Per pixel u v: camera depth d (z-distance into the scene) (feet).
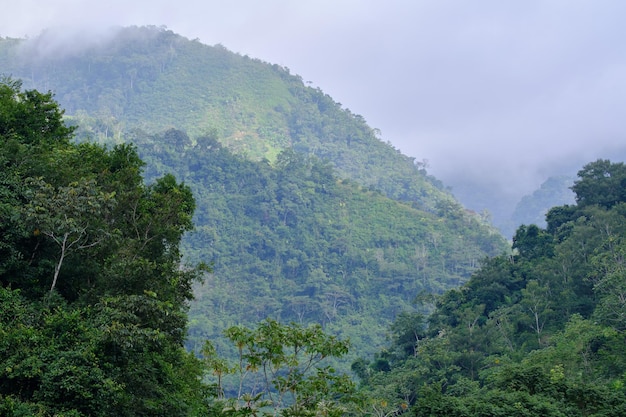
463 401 132.46
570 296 265.54
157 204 110.52
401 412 217.56
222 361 96.37
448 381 237.04
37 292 87.51
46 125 123.75
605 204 355.36
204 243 570.05
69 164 104.12
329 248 596.29
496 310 285.43
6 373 65.82
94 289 87.35
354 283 556.92
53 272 89.56
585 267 273.13
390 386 232.12
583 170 372.58
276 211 619.26
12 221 83.97
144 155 611.06
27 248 89.97
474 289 316.60
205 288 515.91
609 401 133.69
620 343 204.74
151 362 85.15
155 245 106.22
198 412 92.79
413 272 564.71
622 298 224.74
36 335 70.33
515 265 317.42
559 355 196.44
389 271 565.94
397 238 615.57
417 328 301.84
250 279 549.13
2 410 61.87
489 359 238.68
